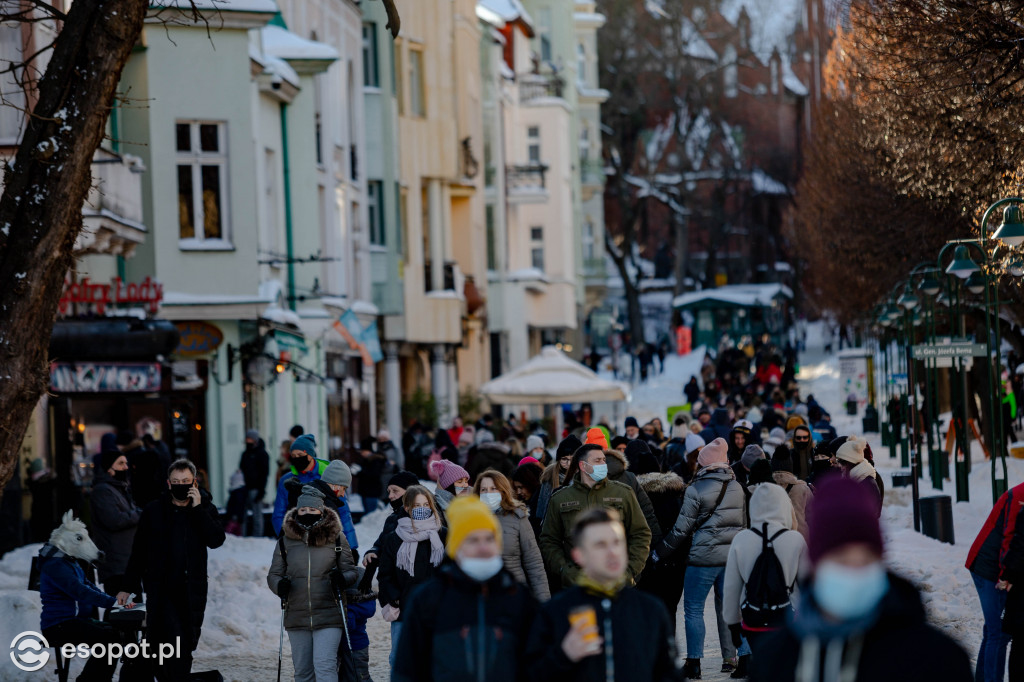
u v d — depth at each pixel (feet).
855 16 130.82
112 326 112.57
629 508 53.88
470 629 31.96
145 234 130.62
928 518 95.40
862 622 22.71
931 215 157.79
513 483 67.77
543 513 62.80
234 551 101.91
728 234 525.75
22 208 54.19
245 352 148.15
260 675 67.31
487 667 31.65
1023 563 45.57
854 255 180.75
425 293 223.71
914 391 131.34
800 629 23.17
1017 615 45.70
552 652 30.48
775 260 542.98
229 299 143.43
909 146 128.47
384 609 53.98
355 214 202.80
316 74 181.16
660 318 528.22
